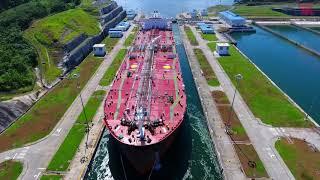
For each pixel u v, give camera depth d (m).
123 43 167.00
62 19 163.25
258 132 82.62
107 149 79.06
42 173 69.00
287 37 189.38
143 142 66.94
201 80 115.62
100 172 71.62
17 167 70.62
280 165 70.44
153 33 157.00
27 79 107.94
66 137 81.50
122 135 69.56
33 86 108.12
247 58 141.25
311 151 74.69
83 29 165.50
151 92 88.31
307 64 145.62
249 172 68.50
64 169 70.12
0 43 123.38
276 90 107.06
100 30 180.38
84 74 122.56
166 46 130.12
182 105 82.12
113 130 71.81
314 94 113.69
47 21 158.00
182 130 86.38
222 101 99.12
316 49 168.00
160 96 86.25
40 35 141.12
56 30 144.62
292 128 84.31
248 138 80.12
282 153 74.19
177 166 73.06
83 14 187.75
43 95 105.12
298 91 116.19
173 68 107.06
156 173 71.00
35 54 124.88
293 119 88.44
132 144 66.50
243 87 109.50
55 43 135.62
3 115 89.25
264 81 114.50
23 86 105.81
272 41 186.38
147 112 76.31
